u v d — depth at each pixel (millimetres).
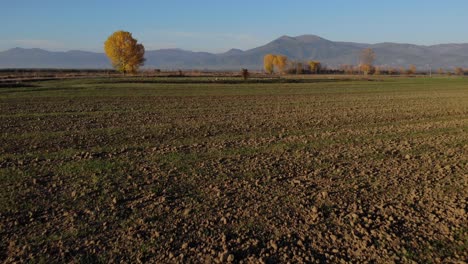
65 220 8078
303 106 30406
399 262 6531
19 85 46906
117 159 12969
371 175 11164
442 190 9875
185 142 15961
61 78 64438
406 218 8195
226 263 6488
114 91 42688
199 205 8836
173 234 7434
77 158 13141
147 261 6539
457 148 14945
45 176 11031
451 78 93938
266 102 33500
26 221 8039
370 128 19906
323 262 6555
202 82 58500
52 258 6633
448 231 7562
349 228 7738
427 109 28531
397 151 14422
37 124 20609
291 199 9227
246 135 17641
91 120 22203
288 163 12516
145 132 18359
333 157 13383
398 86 59156
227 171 11531
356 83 65812
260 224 7879
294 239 7277
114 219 8109
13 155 13523
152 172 11414
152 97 37094
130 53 77812
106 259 6598
